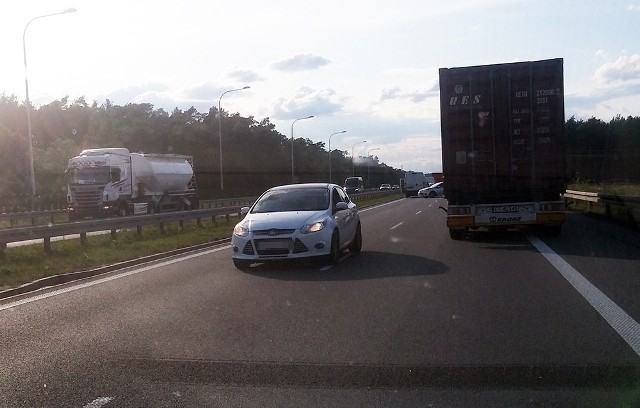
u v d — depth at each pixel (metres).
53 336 9.05
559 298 10.73
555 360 7.27
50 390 6.69
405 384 6.62
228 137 80.81
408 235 22.84
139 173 41.97
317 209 15.73
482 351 7.68
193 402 6.23
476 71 18.55
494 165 18.66
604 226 24.48
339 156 104.56
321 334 8.68
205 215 29.89
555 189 18.72
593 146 66.81
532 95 18.38
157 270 15.65
